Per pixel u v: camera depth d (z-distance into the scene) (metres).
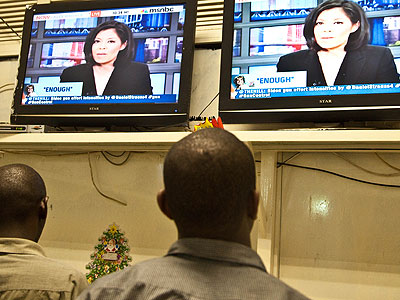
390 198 2.08
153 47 2.36
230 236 0.95
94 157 2.54
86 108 2.36
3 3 2.97
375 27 2.05
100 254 2.42
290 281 2.11
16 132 2.36
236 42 2.23
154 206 2.40
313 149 2.08
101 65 2.40
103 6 2.48
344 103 2.01
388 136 1.81
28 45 2.53
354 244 2.08
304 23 2.16
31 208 1.50
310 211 2.16
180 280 0.89
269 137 1.93
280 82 2.12
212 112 2.46
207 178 0.92
